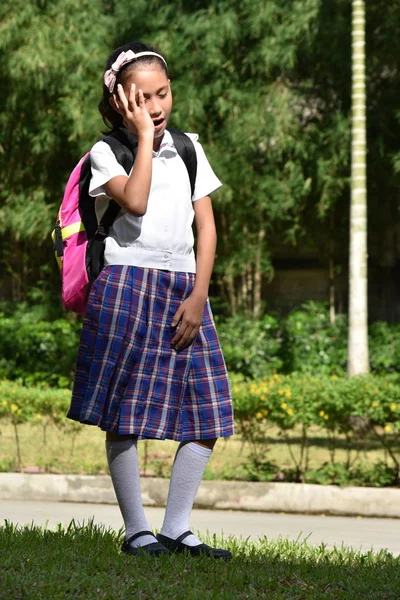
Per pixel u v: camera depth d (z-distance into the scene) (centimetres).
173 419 951
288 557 1067
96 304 952
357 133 3303
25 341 3978
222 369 980
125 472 968
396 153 3931
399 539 1484
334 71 4047
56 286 4647
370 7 3878
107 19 4081
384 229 4484
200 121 4091
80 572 898
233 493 1853
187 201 984
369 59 3888
